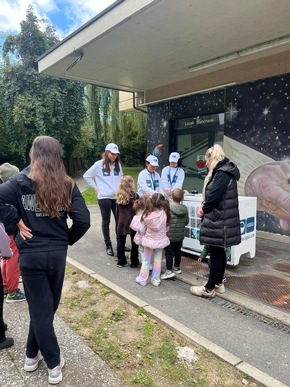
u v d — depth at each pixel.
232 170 3.19
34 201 2.03
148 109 8.84
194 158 7.82
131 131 20.92
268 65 5.96
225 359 2.39
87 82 7.93
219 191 3.12
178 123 8.15
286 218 5.97
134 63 6.38
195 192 5.48
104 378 2.22
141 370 2.31
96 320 3.03
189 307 3.28
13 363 2.39
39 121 15.15
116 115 17.55
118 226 4.42
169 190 5.05
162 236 3.75
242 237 4.27
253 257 4.64
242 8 4.13
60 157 2.12
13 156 17.69
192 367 2.34
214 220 3.21
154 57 6.04
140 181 4.91
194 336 2.68
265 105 6.10
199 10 4.16
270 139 6.09
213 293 3.46
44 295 2.09
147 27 4.67
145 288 3.77
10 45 15.65
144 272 3.85
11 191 2.00
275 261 4.57
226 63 6.32
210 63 6.28
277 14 4.32
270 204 6.18
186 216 4.03
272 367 2.34
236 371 2.29
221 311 3.19
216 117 7.20
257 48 5.51
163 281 3.98
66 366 2.34
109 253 5.08
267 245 5.43
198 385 2.16
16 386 2.13
